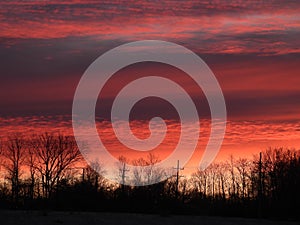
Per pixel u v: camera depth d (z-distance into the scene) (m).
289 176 97.75
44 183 96.38
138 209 88.50
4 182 98.81
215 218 74.31
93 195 87.88
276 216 94.62
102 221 59.69
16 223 53.91
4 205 90.00
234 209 99.31
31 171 99.19
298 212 93.50
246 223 70.56
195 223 64.75
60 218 58.88
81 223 56.91
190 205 89.75
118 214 68.81
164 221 63.91
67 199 87.38
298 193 94.94
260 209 93.69
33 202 90.56
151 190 92.00
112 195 89.62
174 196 92.50
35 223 54.50
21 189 93.88
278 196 96.81
